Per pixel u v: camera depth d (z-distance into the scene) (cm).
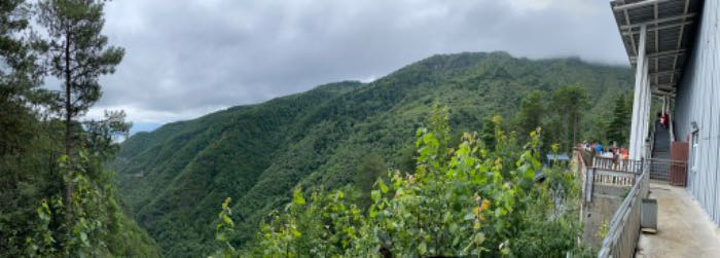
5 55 1400
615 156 1720
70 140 1683
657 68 2445
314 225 425
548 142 4306
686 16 1586
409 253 310
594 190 1235
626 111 4903
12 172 1333
